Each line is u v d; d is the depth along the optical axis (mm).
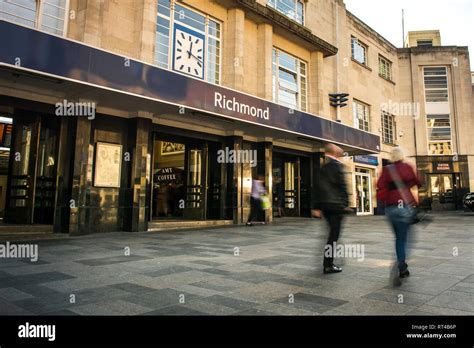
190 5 12758
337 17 20172
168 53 11984
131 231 10500
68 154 9672
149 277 4816
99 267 5445
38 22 9320
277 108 13328
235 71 13703
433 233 10180
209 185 14180
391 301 3715
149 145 11219
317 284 4438
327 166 5176
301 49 17469
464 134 27500
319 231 11117
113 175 10617
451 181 27453
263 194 13883
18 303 3658
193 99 10469
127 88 8984
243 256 6469
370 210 22219
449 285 4316
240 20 14008
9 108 9508
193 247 7582
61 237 9102
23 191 10016
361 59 23031
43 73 7547
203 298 3855
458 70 28172
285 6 16969
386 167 4832
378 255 6473
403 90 27641
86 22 9648
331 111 19094
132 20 10945
